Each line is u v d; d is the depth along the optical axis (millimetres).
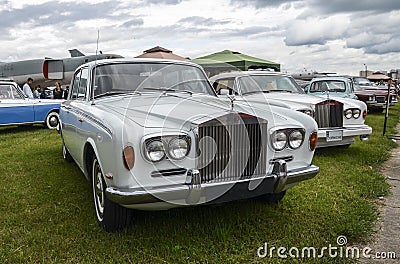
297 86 7418
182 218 3461
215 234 3141
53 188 4441
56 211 3697
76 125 3875
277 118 3318
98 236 3129
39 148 7047
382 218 3645
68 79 15797
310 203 3906
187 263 2744
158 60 4383
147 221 3385
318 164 5645
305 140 3357
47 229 3285
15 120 9555
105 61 4184
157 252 2871
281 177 3074
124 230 3199
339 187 4484
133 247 2945
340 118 6129
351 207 3807
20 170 5336
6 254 2840
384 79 25406
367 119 12336
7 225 3383
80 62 15594
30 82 13703
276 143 3178
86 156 3604
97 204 3418
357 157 6168
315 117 5902
